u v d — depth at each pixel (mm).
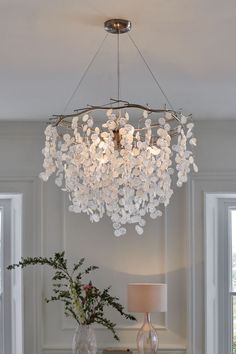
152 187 3154
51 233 5762
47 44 3441
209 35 3291
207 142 5762
